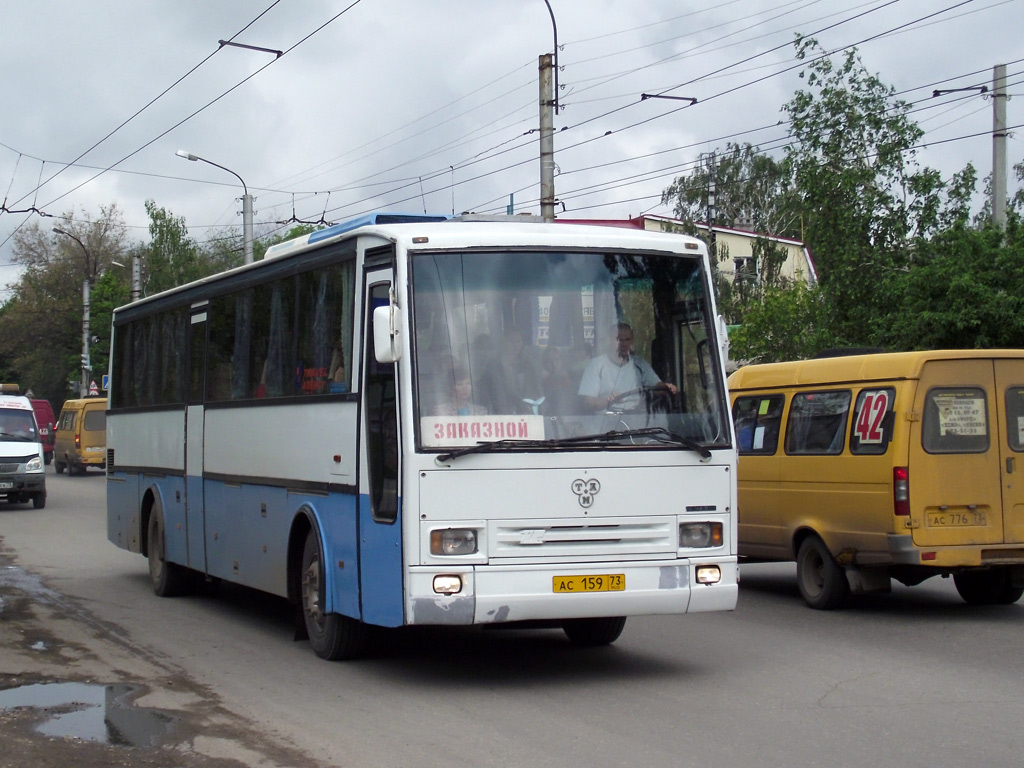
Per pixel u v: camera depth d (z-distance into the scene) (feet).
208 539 39.50
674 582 26.43
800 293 86.63
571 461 25.95
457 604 25.12
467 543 25.31
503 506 25.53
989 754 21.15
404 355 25.76
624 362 27.09
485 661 30.68
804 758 20.84
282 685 27.78
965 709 24.79
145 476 46.57
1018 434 37.50
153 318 46.57
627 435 26.48
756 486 43.06
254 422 35.37
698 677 28.30
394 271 26.43
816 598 39.93
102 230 256.52
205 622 38.22
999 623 36.81
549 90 72.13
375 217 31.19
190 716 24.56
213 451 39.01
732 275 158.61
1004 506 37.06
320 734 22.94
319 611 30.73
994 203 68.28
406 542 25.27
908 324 68.13
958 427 37.04
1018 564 37.04
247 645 33.63
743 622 37.14
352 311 28.89
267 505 34.22
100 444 140.36
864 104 83.51
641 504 26.35
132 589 47.01
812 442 40.50
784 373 42.65
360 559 27.81
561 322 26.81
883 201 82.17
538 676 28.60
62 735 22.95
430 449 25.35
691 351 27.78
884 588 38.86
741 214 177.58
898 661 30.32
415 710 24.97
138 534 47.14
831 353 42.50
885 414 37.42
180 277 191.11
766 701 25.58
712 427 27.40
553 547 25.70
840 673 28.76
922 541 36.40
